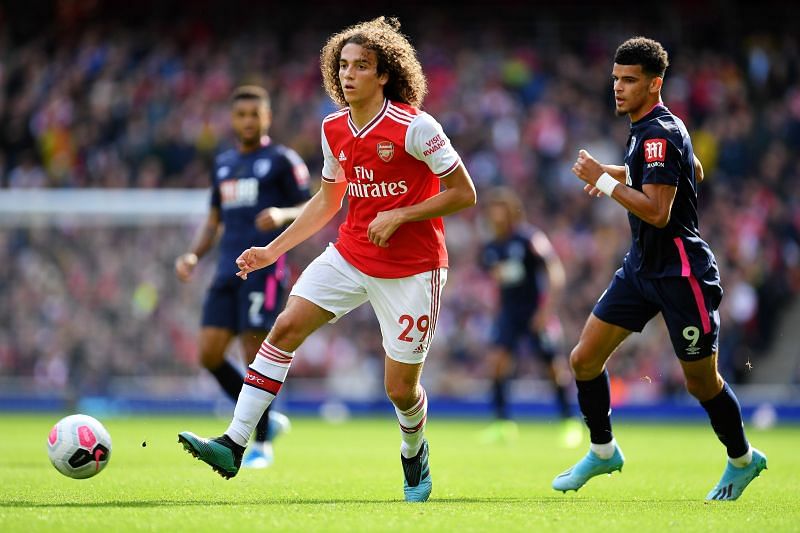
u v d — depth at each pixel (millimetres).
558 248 76562
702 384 21844
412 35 94875
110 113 87625
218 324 30984
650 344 69062
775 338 74938
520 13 96875
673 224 21297
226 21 95875
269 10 96688
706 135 84250
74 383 68750
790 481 26812
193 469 27969
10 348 68938
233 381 31719
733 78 88750
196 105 87375
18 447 37188
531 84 89938
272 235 31094
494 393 46844
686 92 87500
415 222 20016
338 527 16703
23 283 69625
